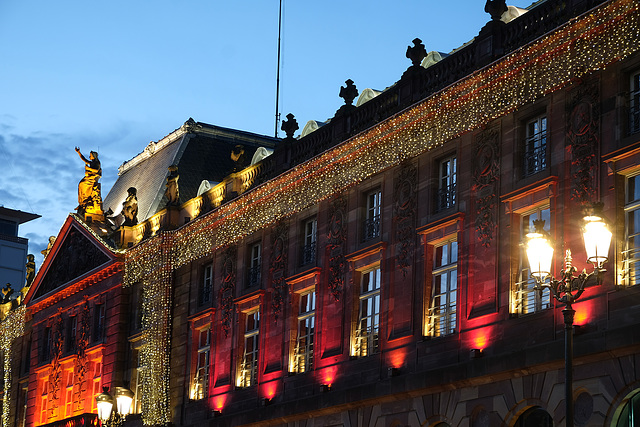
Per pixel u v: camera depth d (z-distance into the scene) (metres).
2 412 75.06
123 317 60.00
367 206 42.50
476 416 34.53
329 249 43.97
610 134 31.56
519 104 34.75
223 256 51.97
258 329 48.34
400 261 39.47
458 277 36.53
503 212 35.16
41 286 71.19
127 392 47.34
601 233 23.50
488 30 36.69
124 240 61.38
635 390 29.17
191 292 54.31
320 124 51.72
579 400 30.83
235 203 50.75
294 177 46.38
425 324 37.81
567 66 32.84
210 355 51.41
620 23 31.06
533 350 31.97
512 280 34.34
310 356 44.31
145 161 69.44
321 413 41.81
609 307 30.42
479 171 36.47
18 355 74.19
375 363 39.69
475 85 36.38
